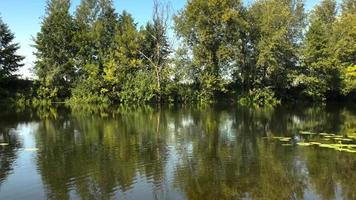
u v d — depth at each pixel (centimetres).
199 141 2820
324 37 6391
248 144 2708
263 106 6028
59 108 5766
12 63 7075
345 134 3119
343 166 2106
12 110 5450
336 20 7462
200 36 6369
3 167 2139
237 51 6506
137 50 6981
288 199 1631
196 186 1795
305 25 6681
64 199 1655
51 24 7031
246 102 6450
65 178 1928
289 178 1906
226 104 6375
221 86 6550
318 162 2195
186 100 6562
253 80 6662
